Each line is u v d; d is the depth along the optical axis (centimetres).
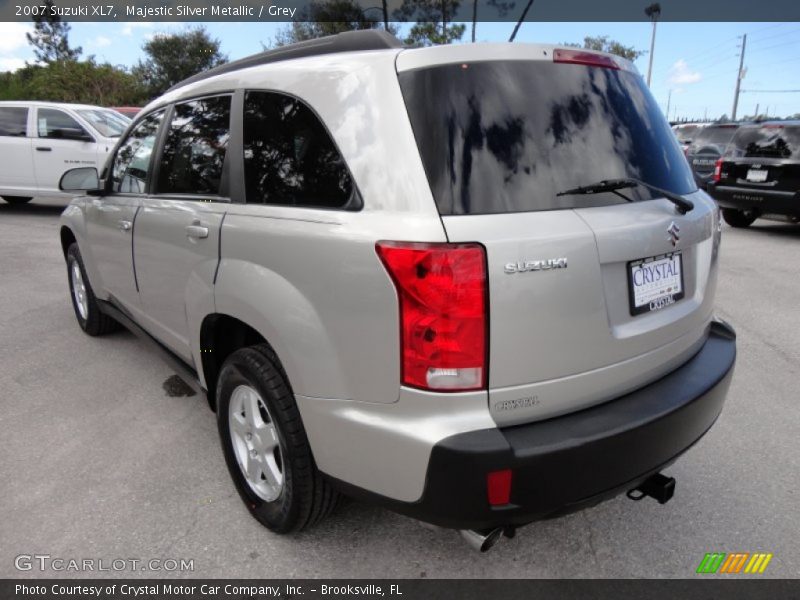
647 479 221
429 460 181
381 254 182
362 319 190
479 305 176
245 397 249
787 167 918
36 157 1052
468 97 190
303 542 250
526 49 205
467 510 182
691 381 228
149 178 331
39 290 623
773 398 386
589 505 197
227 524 261
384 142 191
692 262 243
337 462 207
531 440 184
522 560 242
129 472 299
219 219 250
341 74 210
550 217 189
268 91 238
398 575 233
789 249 888
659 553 246
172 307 307
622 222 203
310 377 206
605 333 201
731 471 304
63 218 462
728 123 1510
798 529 261
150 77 3538
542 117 200
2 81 4466
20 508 270
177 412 361
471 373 180
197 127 287
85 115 1060
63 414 358
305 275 205
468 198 181
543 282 183
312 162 213
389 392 189
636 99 234
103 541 250
